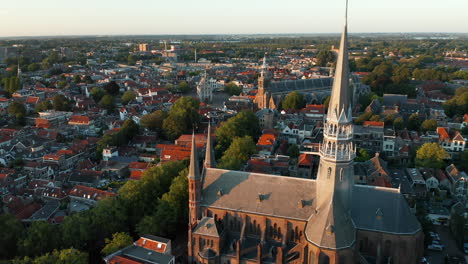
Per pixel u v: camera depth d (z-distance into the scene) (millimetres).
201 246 103125
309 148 199375
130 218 125812
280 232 100562
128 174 190500
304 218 96625
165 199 122812
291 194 100562
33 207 145000
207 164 119375
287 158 178000
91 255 115812
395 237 91312
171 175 142750
